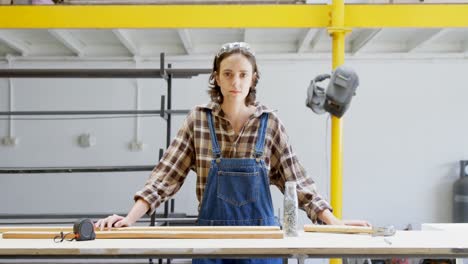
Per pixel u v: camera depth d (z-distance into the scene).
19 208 4.69
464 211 4.44
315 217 1.59
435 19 2.89
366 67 4.75
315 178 4.70
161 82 4.75
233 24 2.91
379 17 2.89
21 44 4.61
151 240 1.27
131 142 4.72
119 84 4.73
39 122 4.73
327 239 1.29
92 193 4.71
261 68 4.77
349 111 4.73
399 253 1.16
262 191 1.58
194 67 4.75
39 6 2.94
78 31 4.27
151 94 4.74
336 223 1.52
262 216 1.56
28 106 4.70
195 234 1.31
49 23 2.94
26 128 4.72
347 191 4.71
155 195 1.57
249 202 1.56
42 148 4.71
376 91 4.74
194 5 2.91
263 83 4.76
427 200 4.71
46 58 4.75
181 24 2.92
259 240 1.27
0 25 2.93
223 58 1.53
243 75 1.53
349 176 4.71
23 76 3.44
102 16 2.93
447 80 4.75
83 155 4.71
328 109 2.63
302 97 4.75
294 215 1.38
